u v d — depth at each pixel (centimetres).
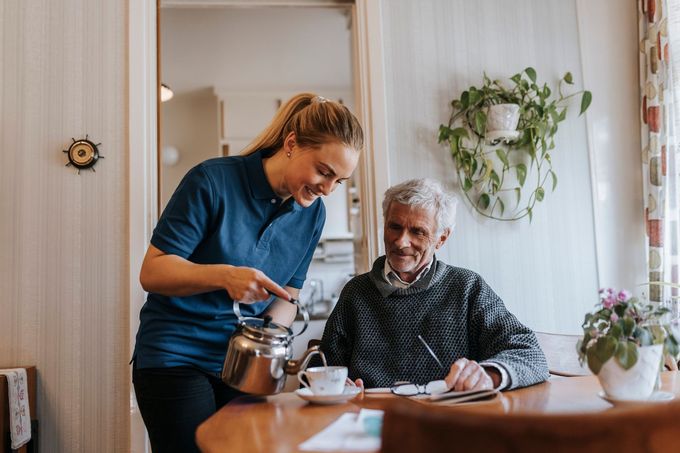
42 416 202
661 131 231
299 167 124
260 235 133
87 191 212
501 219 236
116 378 204
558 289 237
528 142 236
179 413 121
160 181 222
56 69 216
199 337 126
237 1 244
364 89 236
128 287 208
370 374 141
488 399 105
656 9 233
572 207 242
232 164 130
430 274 151
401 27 239
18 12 217
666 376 125
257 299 111
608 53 250
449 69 240
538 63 246
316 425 89
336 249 468
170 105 509
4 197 209
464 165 231
